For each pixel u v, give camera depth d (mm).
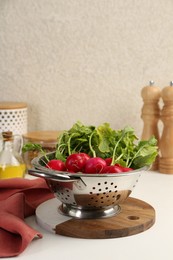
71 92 1588
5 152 1340
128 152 1107
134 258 881
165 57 1524
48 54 1578
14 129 1508
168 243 946
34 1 1554
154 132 1458
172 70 1530
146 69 1538
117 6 1514
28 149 1172
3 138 1335
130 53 1535
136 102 1561
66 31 1554
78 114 1600
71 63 1571
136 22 1515
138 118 1571
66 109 1603
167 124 1409
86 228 978
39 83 1601
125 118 1577
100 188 991
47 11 1553
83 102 1588
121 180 995
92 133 1135
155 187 1300
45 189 1193
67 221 1021
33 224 1052
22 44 1587
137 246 934
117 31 1528
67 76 1580
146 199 1200
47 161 1122
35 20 1565
